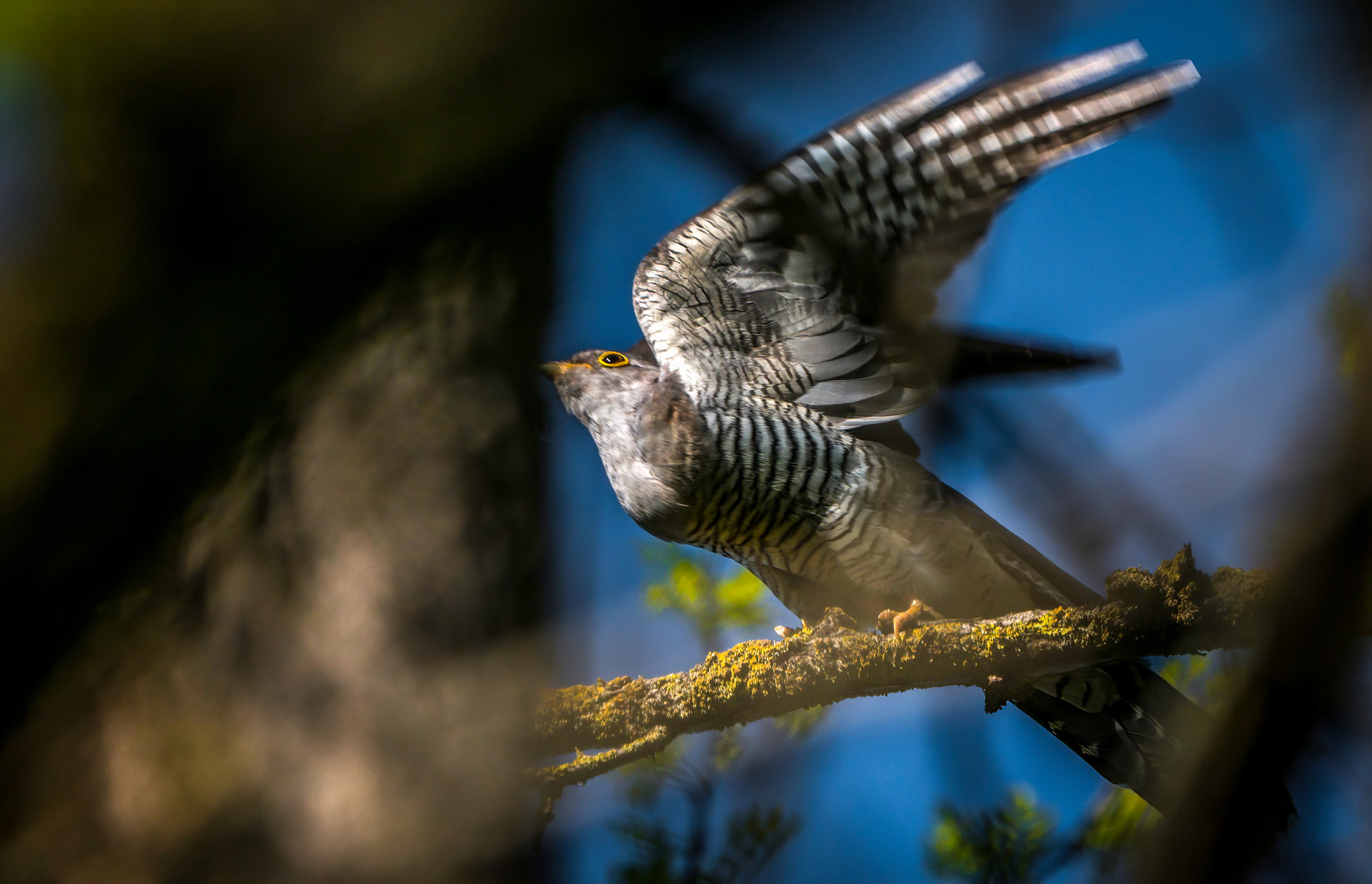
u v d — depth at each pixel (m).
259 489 3.68
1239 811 2.43
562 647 3.87
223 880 3.37
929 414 3.46
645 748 5.12
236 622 3.61
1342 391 2.44
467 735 3.56
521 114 2.73
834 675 5.15
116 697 3.58
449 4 2.58
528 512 3.90
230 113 2.98
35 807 3.53
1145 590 4.56
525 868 3.57
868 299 6.21
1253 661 2.41
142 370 3.59
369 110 2.80
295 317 3.50
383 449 3.67
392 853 3.40
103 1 2.92
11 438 3.63
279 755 3.48
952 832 4.97
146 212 3.28
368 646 3.57
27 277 3.49
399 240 3.48
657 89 3.04
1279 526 2.43
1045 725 5.98
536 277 3.80
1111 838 5.10
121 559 3.70
